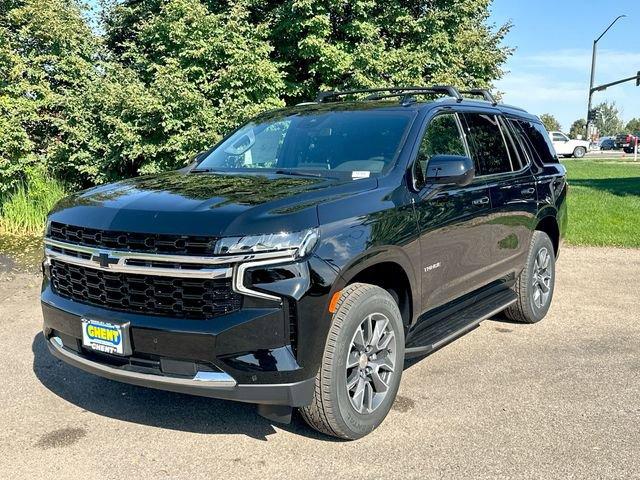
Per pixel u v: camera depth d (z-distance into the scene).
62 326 3.60
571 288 7.51
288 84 13.84
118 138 11.55
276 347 3.12
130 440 3.62
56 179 12.18
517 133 5.79
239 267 3.06
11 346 5.21
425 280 4.12
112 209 3.42
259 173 4.25
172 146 11.48
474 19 16.84
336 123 4.63
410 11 15.24
